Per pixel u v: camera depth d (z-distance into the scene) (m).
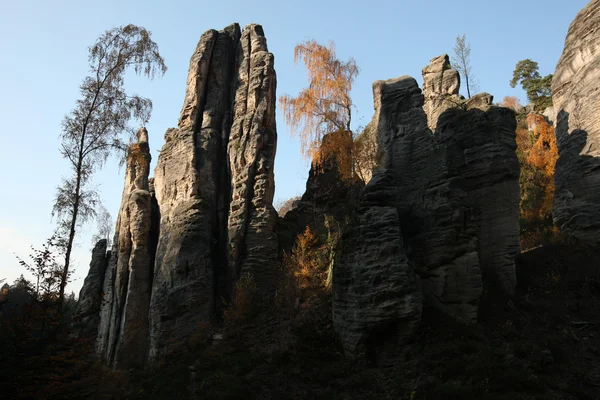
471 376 14.55
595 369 15.54
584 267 21.19
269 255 26.67
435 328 17.72
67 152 20.25
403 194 21.31
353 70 29.39
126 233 31.80
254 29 34.16
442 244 19.14
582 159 25.42
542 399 13.54
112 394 17.72
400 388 14.94
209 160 29.55
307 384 16.41
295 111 28.27
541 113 49.47
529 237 27.47
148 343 27.14
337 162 28.25
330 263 22.81
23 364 14.14
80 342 15.95
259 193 28.00
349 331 17.80
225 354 20.08
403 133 22.22
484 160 22.00
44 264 15.79
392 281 17.30
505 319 18.52
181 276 25.70
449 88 26.20
